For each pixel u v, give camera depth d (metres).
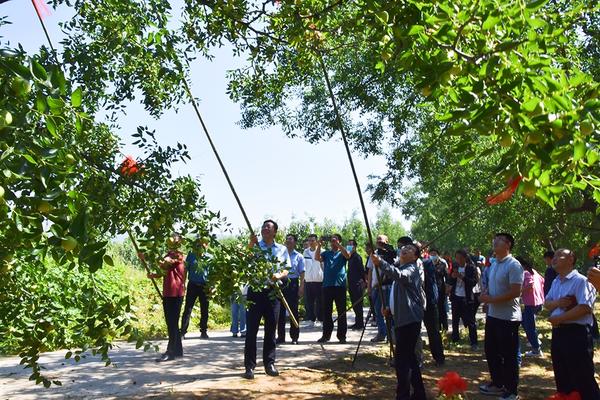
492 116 2.02
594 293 5.75
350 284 13.55
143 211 3.09
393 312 6.60
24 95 1.85
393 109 11.71
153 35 4.14
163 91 4.27
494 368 7.39
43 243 2.03
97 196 2.82
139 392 7.02
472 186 13.94
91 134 3.00
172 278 9.05
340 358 9.42
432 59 2.19
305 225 22.09
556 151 1.99
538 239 14.95
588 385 5.65
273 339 8.10
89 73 3.74
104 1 4.20
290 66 5.62
